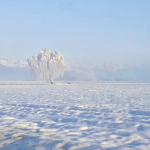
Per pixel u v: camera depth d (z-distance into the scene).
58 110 13.45
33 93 28.20
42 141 7.47
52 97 22.17
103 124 9.59
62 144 7.07
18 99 20.38
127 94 25.92
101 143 6.99
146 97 21.70
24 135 8.29
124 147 6.49
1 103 17.41
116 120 10.24
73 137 7.80
